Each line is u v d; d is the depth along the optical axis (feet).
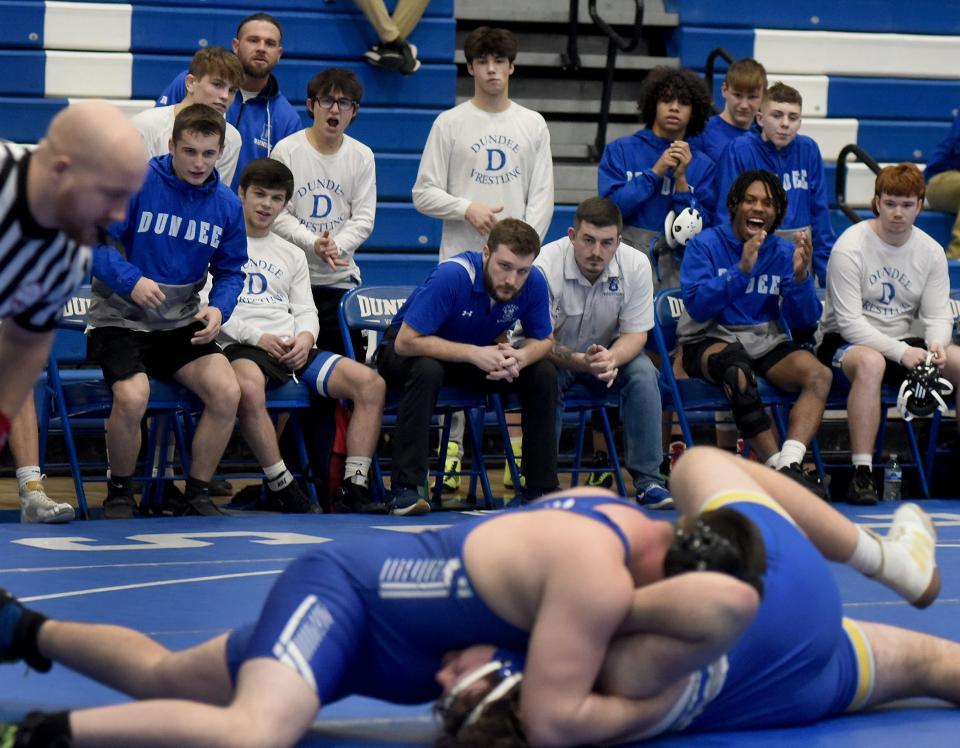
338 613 20.65
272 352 52.11
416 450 51.11
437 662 21.13
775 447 54.80
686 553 19.97
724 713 22.58
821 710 23.54
